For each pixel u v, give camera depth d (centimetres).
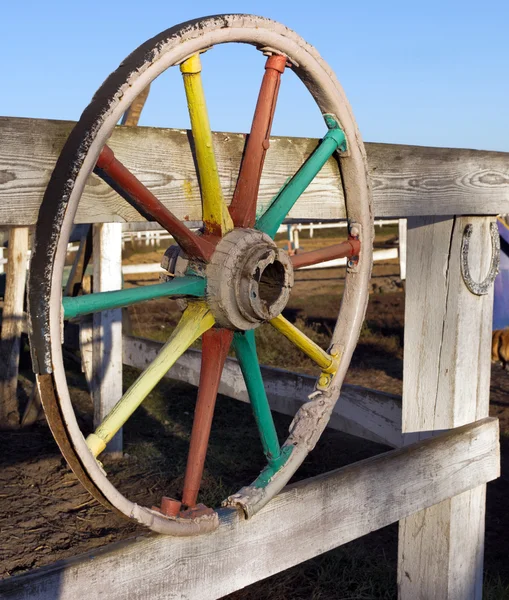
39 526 331
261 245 148
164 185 146
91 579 136
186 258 150
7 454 431
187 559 153
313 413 179
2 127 119
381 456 203
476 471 238
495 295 448
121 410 135
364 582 283
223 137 157
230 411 515
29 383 589
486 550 317
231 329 151
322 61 163
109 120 117
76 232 466
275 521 172
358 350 715
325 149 171
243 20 141
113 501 129
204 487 368
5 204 120
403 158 201
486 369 247
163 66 125
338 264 1411
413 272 243
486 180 231
